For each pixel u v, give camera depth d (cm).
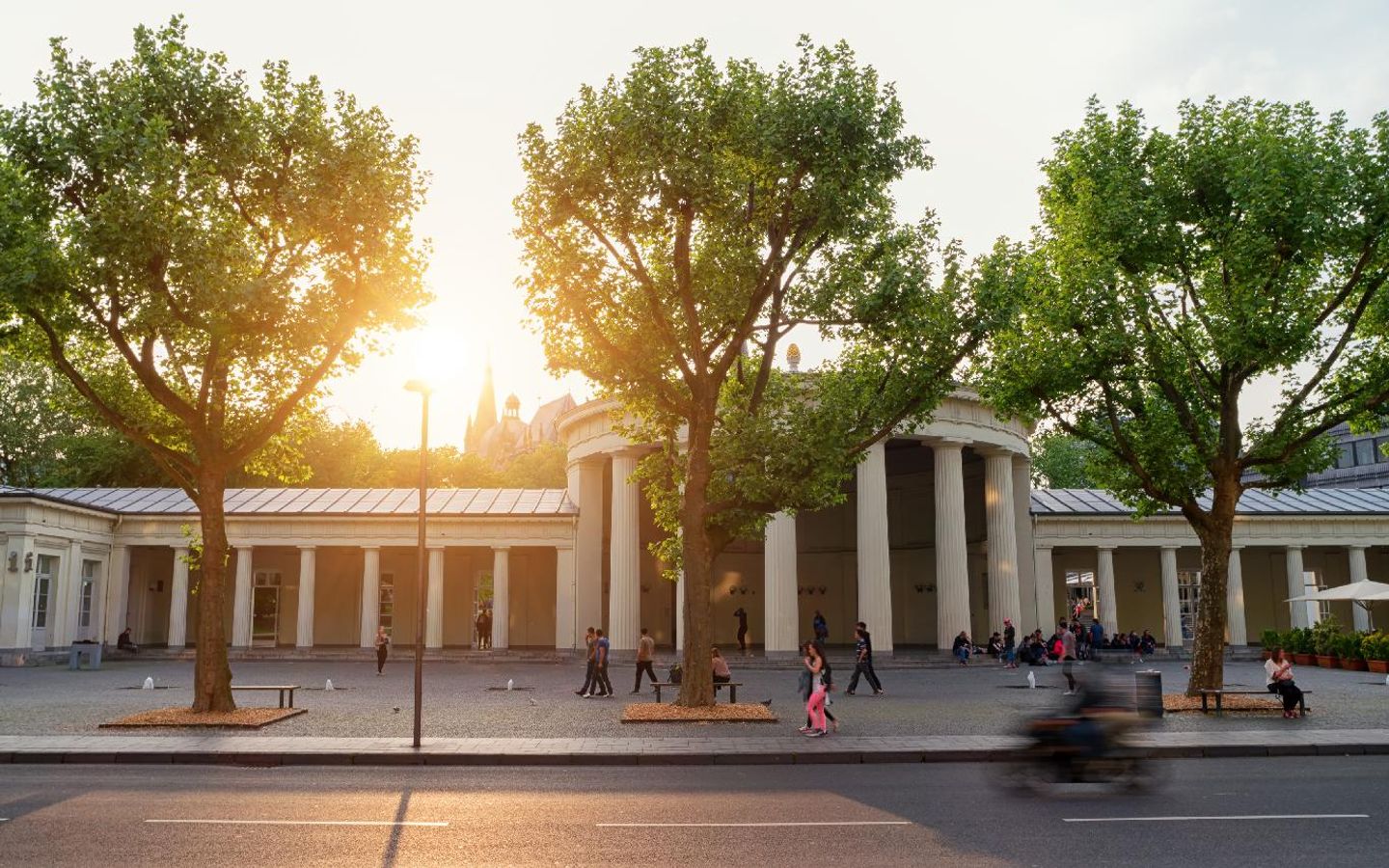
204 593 2073
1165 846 938
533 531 4672
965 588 4059
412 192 2102
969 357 2267
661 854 906
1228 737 1755
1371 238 2094
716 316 2256
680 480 2539
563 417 4834
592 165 2027
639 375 2255
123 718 2003
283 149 2072
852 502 5462
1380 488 5394
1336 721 2005
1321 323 2217
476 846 944
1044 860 879
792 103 2048
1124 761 1286
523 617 5156
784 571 3847
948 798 1230
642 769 1525
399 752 1596
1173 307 2386
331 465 6525
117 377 2233
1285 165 2120
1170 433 2362
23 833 1001
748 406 2289
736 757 1588
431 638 4622
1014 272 2234
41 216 1914
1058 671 3653
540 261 2173
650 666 2769
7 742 1688
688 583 2212
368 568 4566
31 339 2053
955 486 4119
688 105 2006
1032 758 1309
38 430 6238
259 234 2102
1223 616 2319
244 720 1925
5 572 3869
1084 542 4725
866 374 2336
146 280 1873
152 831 1012
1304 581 4994
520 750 1622
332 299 2053
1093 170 2377
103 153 1808
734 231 2175
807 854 909
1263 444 2312
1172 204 2330
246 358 2125
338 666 3931
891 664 3850
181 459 2127
